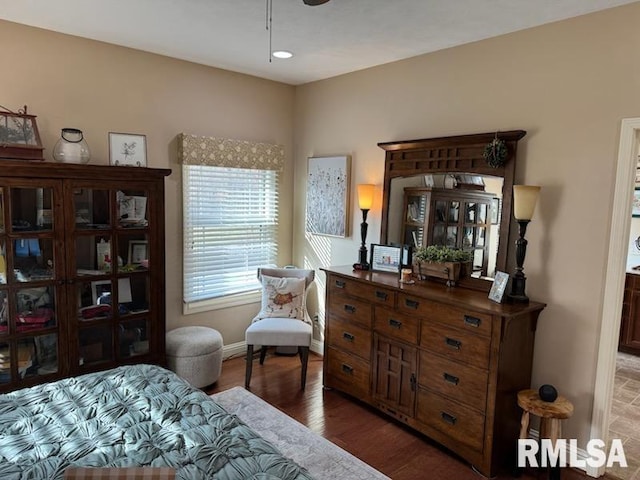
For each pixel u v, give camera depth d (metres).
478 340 2.59
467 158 3.12
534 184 2.81
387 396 3.16
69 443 1.55
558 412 2.42
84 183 2.92
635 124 2.39
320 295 4.44
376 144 3.83
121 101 3.47
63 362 2.96
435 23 2.78
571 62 2.62
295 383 3.78
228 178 4.19
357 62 3.70
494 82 2.99
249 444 1.60
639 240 4.99
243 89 4.18
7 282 2.72
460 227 3.15
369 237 3.92
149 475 1.25
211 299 4.15
